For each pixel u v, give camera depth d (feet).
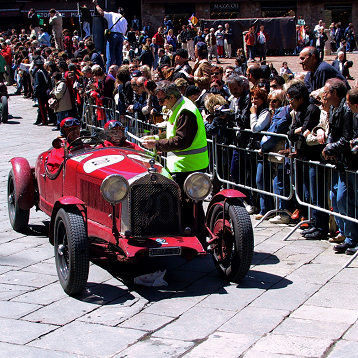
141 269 21.25
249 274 20.42
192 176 19.53
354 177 21.12
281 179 25.63
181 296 18.79
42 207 24.90
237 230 19.01
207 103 28.30
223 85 32.91
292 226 25.73
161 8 126.62
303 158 23.59
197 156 20.97
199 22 100.53
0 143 47.70
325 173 23.24
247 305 17.94
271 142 25.29
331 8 122.11
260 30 85.10
